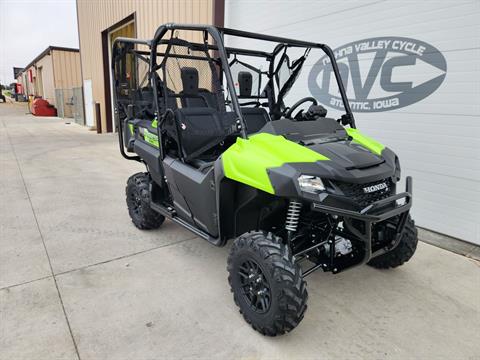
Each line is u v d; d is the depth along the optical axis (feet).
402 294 8.36
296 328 7.08
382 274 9.25
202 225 8.61
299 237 7.61
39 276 8.67
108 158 23.38
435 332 7.08
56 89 63.52
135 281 8.57
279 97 10.42
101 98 39.63
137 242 10.73
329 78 14.40
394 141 12.64
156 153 10.07
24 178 17.74
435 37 11.17
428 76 11.48
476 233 11.03
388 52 12.40
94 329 6.83
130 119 11.81
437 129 11.48
